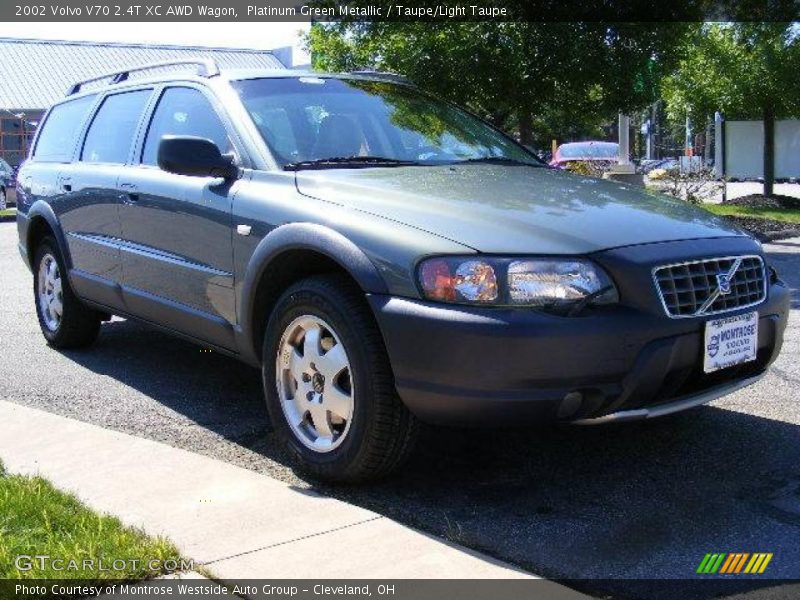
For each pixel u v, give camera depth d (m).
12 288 9.81
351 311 3.80
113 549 3.21
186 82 5.40
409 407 3.68
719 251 3.95
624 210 4.11
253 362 4.59
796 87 17.25
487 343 3.45
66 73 40.84
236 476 4.00
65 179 6.17
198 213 4.73
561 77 11.01
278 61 46.69
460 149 5.25
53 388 5.62
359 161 4.75
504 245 3.60
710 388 3.96
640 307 3.63
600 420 3.63
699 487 3.99
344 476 3.91
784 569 3.22
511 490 3.98
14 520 3.43
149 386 5.68
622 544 3.43
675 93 19.28
